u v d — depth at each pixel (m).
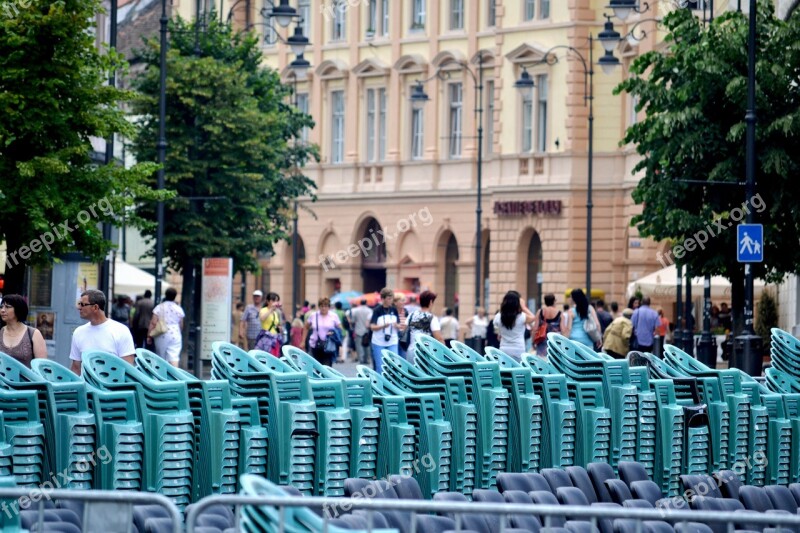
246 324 74.88
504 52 125.25
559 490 25.53
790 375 39.56
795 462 37.22
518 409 32.50
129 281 100.06
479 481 31.80
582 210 120.75
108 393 26.58
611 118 120.06
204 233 84.00
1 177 48.06
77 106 49.12
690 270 61.34
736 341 56.78
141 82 84.81
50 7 47.41
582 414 33.53
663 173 61.66
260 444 28.28
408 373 31.61
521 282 124.06
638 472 29.22
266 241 86.88
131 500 18.95
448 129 131.00
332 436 29.03
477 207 121.06
